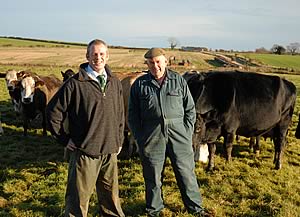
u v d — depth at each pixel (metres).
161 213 5.86
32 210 6.00
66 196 4.88
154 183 5.60
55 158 9.04
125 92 9.15
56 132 4.67
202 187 7.12
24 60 57.12
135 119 5.46
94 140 4.61
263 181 7.63
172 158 5.45
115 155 4.95
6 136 11.28
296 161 9.35
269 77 8.55
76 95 4.55
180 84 5.29
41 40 117.00
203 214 5.77
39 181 7.39
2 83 26.56
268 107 8.23
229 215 6.00
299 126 9.51
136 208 6.09
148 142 5.35
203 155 8.79
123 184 7.31
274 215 5.96
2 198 6.57
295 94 8.97
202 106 7.64
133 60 62.69
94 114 4.58
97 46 4.49
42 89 11.32
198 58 76.06
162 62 5.13
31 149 9.91
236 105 7.96
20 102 11.45
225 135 8.21
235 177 7.84
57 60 58.53
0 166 8.41
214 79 7.89
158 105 5.19
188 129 5.43
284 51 114.88
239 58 80.94
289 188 7.29
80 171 4.71
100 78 4.64
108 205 5.19
